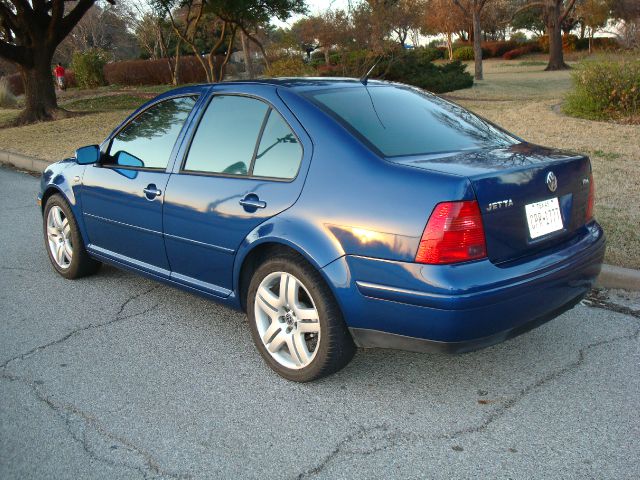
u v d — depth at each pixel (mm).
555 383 3516
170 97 4457
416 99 4051
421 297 2936
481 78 34344
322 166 3338
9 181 10539
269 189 3518
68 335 4297
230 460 2896
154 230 4277
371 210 3086
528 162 3266
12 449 3002
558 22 41656
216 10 24828
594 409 3246
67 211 5164
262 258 3709
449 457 2883
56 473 2816
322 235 3223
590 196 3678
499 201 3014
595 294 4766
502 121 14086
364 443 3006
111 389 3553
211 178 3881
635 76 13398
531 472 2760
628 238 5594
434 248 2910
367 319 3150
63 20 19547
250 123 3795
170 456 2932
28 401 3434
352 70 26375
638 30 21281
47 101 19812
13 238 6785
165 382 3629
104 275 5500
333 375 3656
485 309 2934
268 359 3684
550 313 3311
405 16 25984
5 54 18906
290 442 3027
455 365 3750
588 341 4016
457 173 2990
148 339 4219
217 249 3818
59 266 5438
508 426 3115
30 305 4848
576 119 13586
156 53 49656
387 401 3375
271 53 27016
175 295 5023
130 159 4574
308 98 3631
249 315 3744
